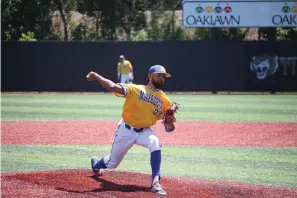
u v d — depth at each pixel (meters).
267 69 75.69
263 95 72.69
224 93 76.69
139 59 75.62
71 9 95.75
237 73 75.69
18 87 76.25
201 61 75.69
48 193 18.61
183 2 75.69
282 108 53.91
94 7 95.94
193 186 20.78
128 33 98.75
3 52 75.94
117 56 75.62
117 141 20.14
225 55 75.56
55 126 37.81
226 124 40.50
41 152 28.20
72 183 20.05
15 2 91.00
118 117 44.03
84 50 75.88
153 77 19.89
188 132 36.41
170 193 19.17
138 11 98.62
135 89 19.66
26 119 41.69
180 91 75.94
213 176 23.47
